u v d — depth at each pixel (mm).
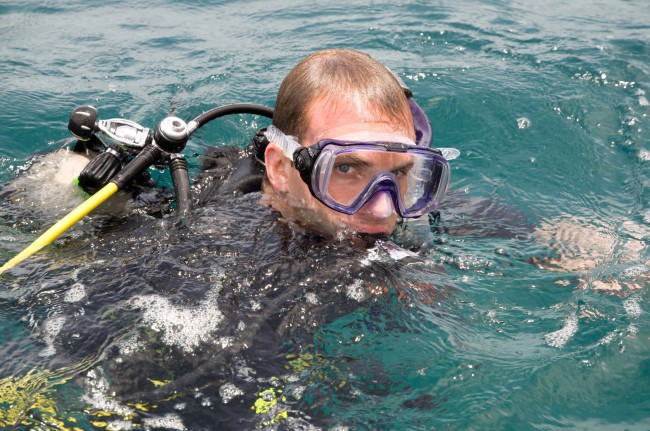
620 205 3418
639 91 4773
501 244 2869
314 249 2406
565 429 1946
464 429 1897
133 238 2504
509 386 2051
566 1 6988
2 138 3969
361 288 2275
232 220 2570
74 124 2963
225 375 1927
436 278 2510
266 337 2041
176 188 2693
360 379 1987
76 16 6211
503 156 3971
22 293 2271
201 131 4145
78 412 1830
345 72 2605
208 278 2223
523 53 5457
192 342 1998
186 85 4781
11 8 6340
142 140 2873
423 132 2857
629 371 2160
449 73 5039
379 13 6379
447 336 2199
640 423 1980
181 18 6227
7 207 2904
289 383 1930
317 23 6133
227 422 1813
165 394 1873
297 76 2684
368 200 2494
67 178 3020
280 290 2199
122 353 1966
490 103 4566
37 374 1942
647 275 2658
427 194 2621
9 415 1829
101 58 5234
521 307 2428
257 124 4281
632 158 3953
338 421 1859
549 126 4301
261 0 6793
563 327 2328
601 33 5938
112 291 2201
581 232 3057
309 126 2574
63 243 2561
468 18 6254
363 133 2486
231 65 5141
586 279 2617
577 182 3680
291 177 2621
